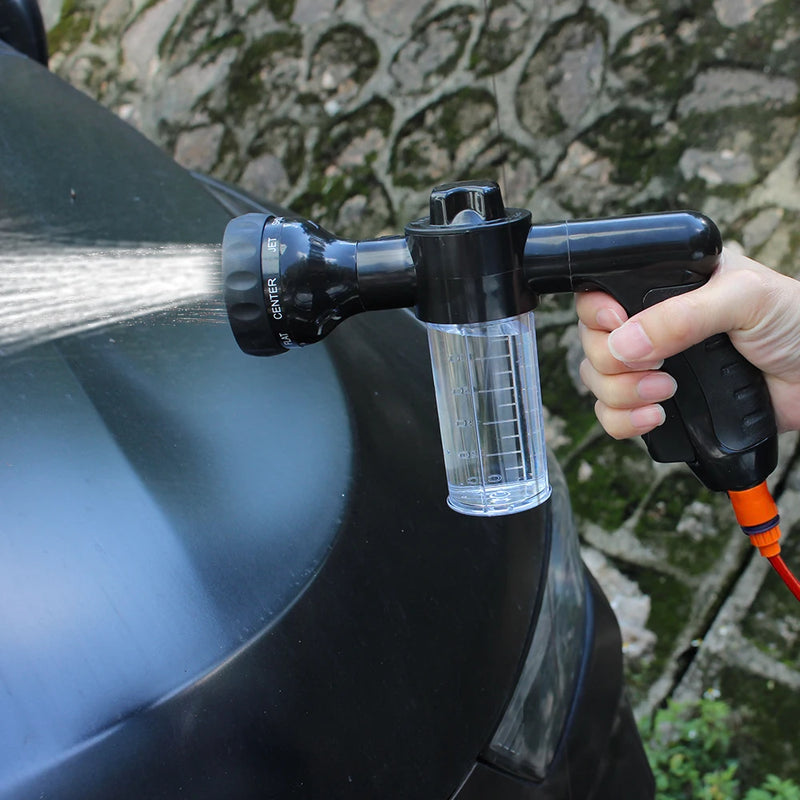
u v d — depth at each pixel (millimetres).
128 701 831
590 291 951
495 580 1121
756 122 2461
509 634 1113
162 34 3504
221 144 3299
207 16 3420
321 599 942
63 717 816
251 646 887
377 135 3012
